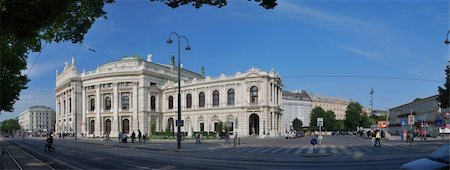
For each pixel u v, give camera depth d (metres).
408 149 38.34
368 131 82.31
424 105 93.81
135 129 116.06
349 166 22.70
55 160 30.14
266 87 98.19
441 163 13.02
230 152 38.19
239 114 101.38
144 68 116.38
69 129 132.25
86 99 126.81
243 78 100.81
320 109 169.38
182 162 27.12
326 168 21.69
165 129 113.38
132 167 23.72
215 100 107.75
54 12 13.45
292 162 26.58
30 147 53.66
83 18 22.38
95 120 123.31
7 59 31.97
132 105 118.50
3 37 16.05
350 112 167.62
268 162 26.80
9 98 43.97
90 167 24.11
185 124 113.75
